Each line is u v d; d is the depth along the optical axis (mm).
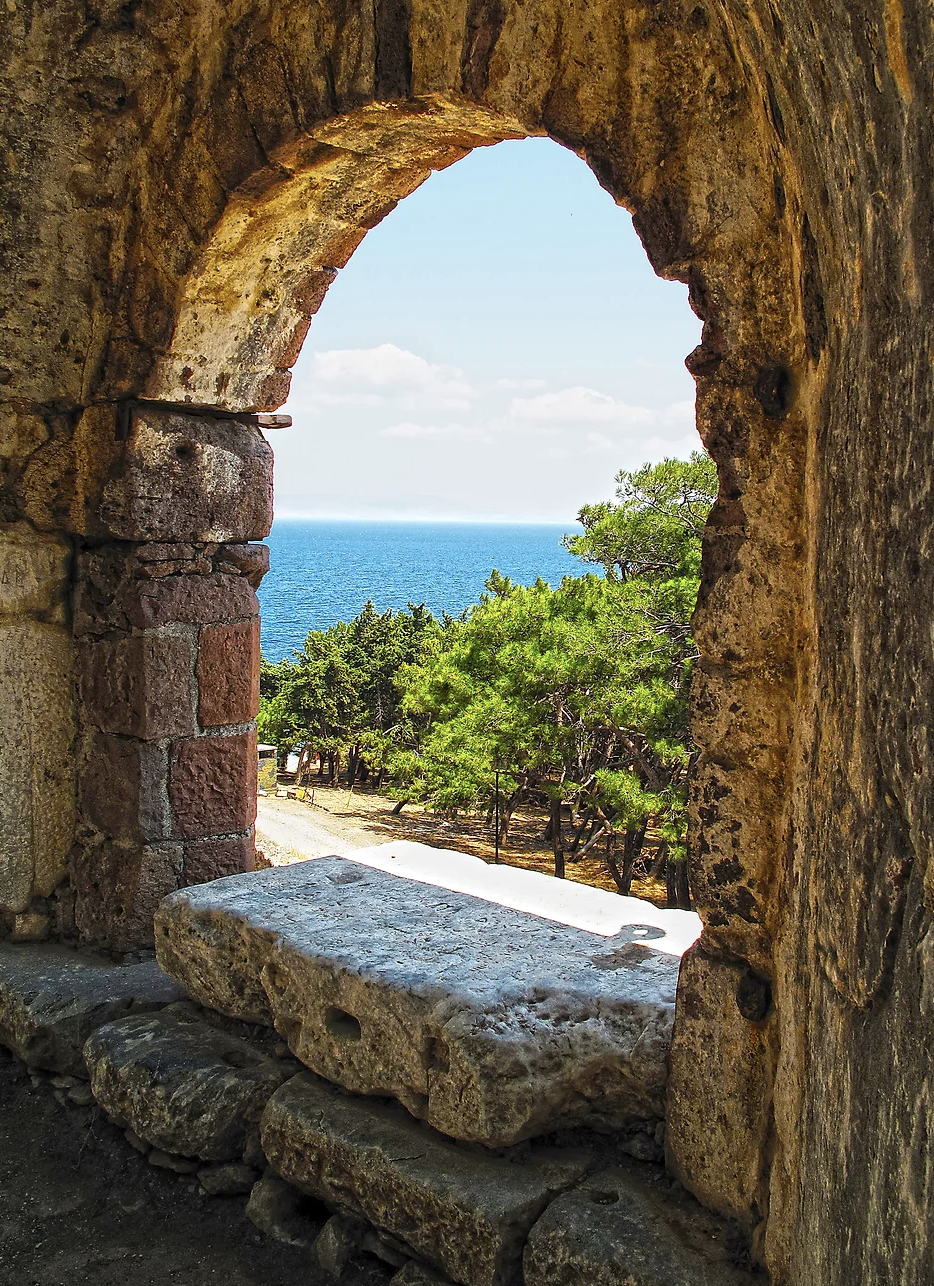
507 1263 2102
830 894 1489
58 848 3486
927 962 1075
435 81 2342
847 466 1437
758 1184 2002
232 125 2756
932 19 996
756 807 1988
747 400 1936
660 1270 1946
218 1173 2617
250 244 2971
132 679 3252
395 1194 2238
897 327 1178
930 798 1070
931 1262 1026
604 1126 2318
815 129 1446
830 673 1541
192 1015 2957
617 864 16750
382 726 25344
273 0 2615
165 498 3230
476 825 20672
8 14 2867
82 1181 2732
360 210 3002
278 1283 2373
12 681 3383
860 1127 1291
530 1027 2250
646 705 12664
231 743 3436
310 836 17422
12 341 3240
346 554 189500
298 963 2545
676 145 1981
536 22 2164
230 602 3395
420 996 2309
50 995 3068
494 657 15258
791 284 1841
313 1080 2592
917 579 1114
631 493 14438
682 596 13312
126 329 3113
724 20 1804
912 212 1102
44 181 3076
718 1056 2070
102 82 2932
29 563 3361
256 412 3441
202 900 2850
